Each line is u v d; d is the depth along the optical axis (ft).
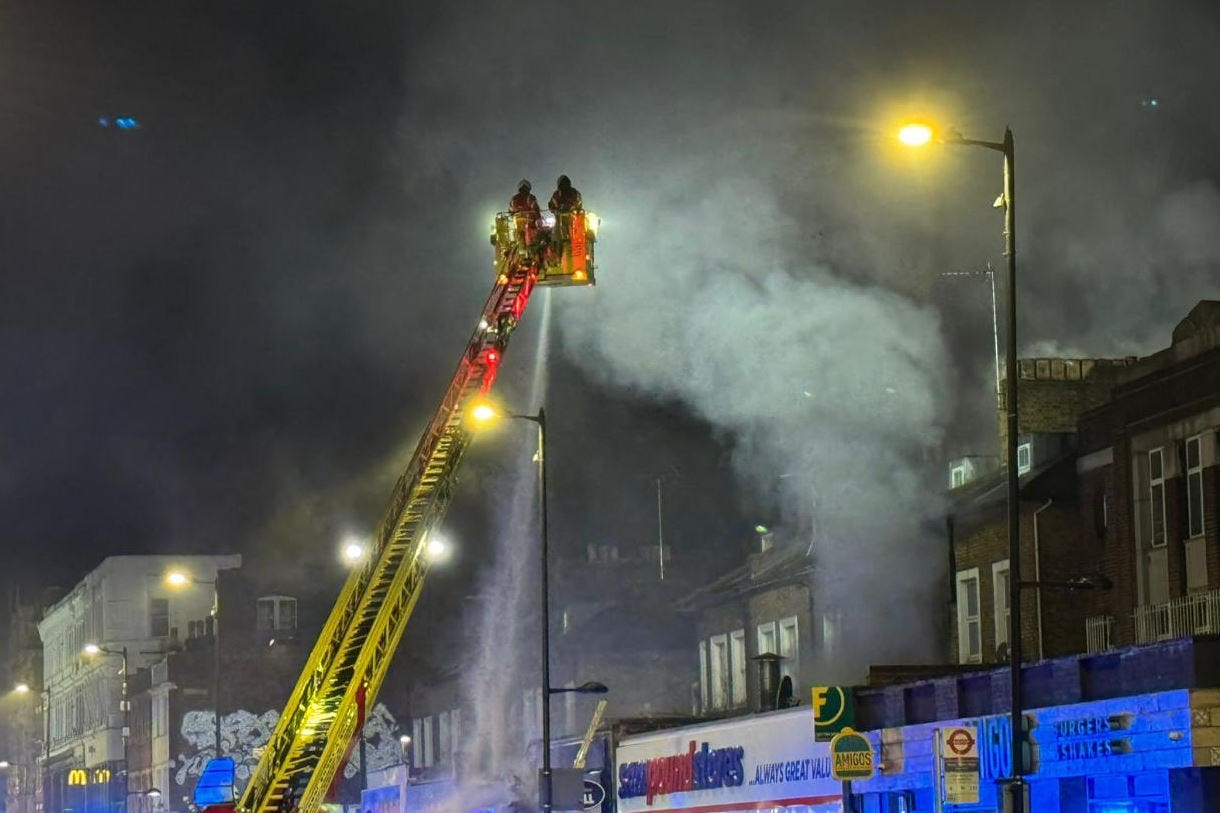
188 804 320.09
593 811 170.60
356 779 266.57
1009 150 84.53
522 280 144.46
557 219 145.69
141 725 356.59
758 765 134.72
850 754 103.96
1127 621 118.52
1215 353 109.19
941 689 109.29
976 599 138.92
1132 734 88.12
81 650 436.35
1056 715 95.04
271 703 321.52
